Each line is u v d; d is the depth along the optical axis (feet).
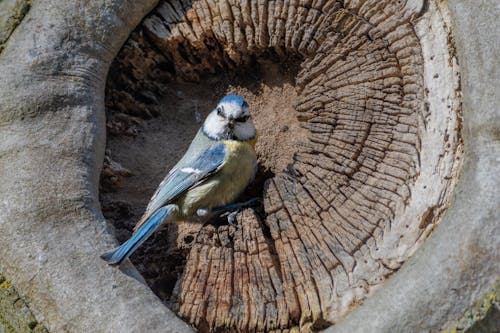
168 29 13.80
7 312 10.50
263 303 10.58
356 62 12.39
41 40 12.62
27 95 12.03
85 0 13.17
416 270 9.50
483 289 9.05
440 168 10.64
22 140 11.67
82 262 10.68
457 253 9.25
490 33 10.31
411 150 11.18
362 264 10.48
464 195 9.70
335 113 12.39
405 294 9.31
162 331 10.09
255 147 14.79
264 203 11.85
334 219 11.23
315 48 13.00
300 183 11.98
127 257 11.01
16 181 11.24
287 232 11.35
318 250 10.93
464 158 10.22
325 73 12.82
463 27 10.68
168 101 14.99
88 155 12.03
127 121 14.21
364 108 12.01
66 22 12.90
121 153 13.93
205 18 13.62
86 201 11.48
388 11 12.13
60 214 11.12
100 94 13.00
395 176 11.13
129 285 10.62
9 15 12.99
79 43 12.89
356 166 11.61
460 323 9.00
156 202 13.17
